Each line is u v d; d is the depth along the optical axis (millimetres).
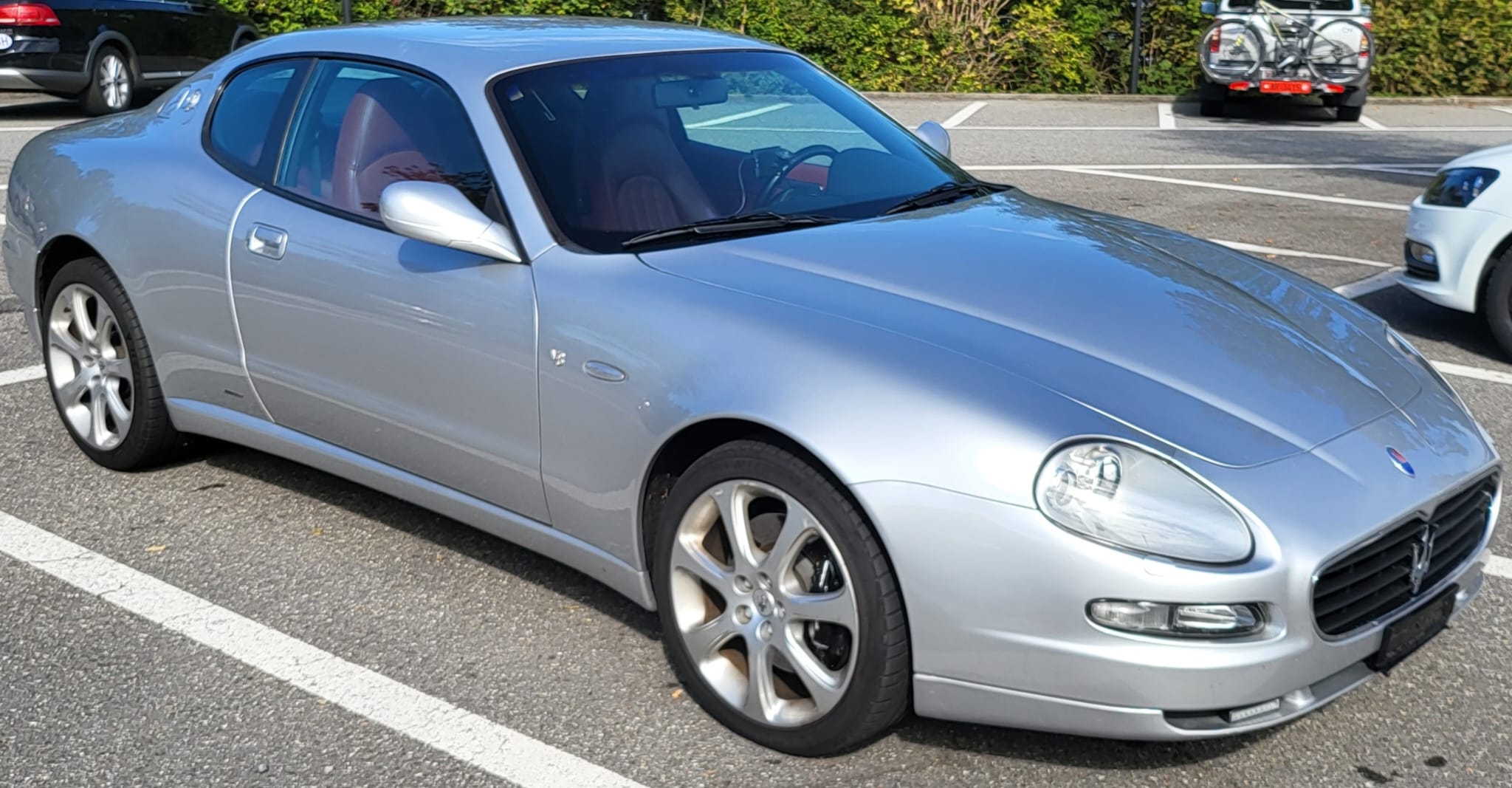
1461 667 3600
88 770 3109
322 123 4172
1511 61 18984
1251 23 16125
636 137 3867
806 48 18734
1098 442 2840
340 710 3367
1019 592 2811
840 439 2941
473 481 3797
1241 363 3199
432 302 3711
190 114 4613
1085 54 19422
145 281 4496
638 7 18250
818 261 3467
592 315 3400
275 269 4090
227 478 4805
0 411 5453
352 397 4008
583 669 3568
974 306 3268
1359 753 3203
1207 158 12977
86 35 13578
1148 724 2799
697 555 3273
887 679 2982
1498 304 6391
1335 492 2885
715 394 3129
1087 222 4121
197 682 3486
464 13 17891
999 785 3061
